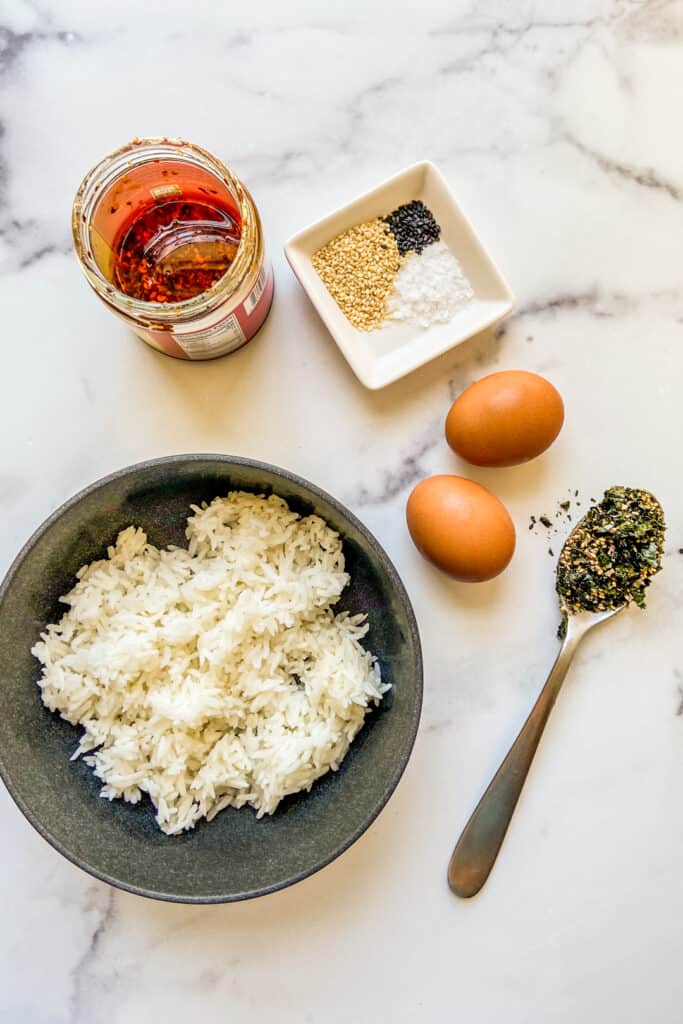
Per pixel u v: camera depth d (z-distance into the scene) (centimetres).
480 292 53
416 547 52
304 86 53
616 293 54
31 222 53
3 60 53
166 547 53
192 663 52
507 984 55
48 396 54
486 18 53
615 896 55
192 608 51
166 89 53
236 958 55
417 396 54
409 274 53
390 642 51
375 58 53
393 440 54
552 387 51
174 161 48
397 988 55
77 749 52
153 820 51
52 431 54
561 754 55
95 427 54
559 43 54
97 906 54
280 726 51
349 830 50
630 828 55
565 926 55
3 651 49
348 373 54
